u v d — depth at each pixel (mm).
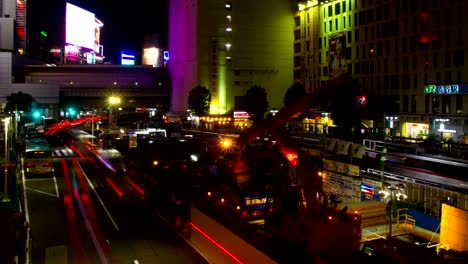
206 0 114812
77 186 36281
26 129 98312
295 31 115500
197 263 18125
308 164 12977
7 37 129750
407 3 76562
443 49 70188
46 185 36719
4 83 128750
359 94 73938
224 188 20984
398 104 78188
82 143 79438
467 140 61719
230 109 115875
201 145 33250
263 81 117062
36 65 144875
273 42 116875
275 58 117062
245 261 14516
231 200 20578
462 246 16406
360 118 75375
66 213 26984
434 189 23344
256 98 98938
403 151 47812
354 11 89125
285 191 15898
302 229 13102
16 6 169250
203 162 28656
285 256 12797
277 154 23188
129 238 21719
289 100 92875
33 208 28328
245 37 116125
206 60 115625
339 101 72812
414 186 24516
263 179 21250
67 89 135250
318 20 101750
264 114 110000
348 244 12820
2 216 14656
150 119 127812
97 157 57688
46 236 22125
